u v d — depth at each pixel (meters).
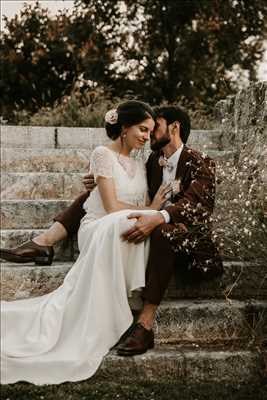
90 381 3.14
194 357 3.29
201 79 15.57
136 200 3.82
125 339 3.49
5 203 4.47
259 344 3.46
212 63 15.59
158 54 15.75
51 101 15.64
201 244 3.68
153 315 3.40
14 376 3.11
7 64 15.50
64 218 4.05
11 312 3.39
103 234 3.42
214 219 3.58
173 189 3.80
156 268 3.39
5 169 5.47
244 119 5.40
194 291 3.93
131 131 3.81
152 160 4.06
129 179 3.81
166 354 3.29
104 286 3.34
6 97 15.57
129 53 15.62
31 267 3.90
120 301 3.31
